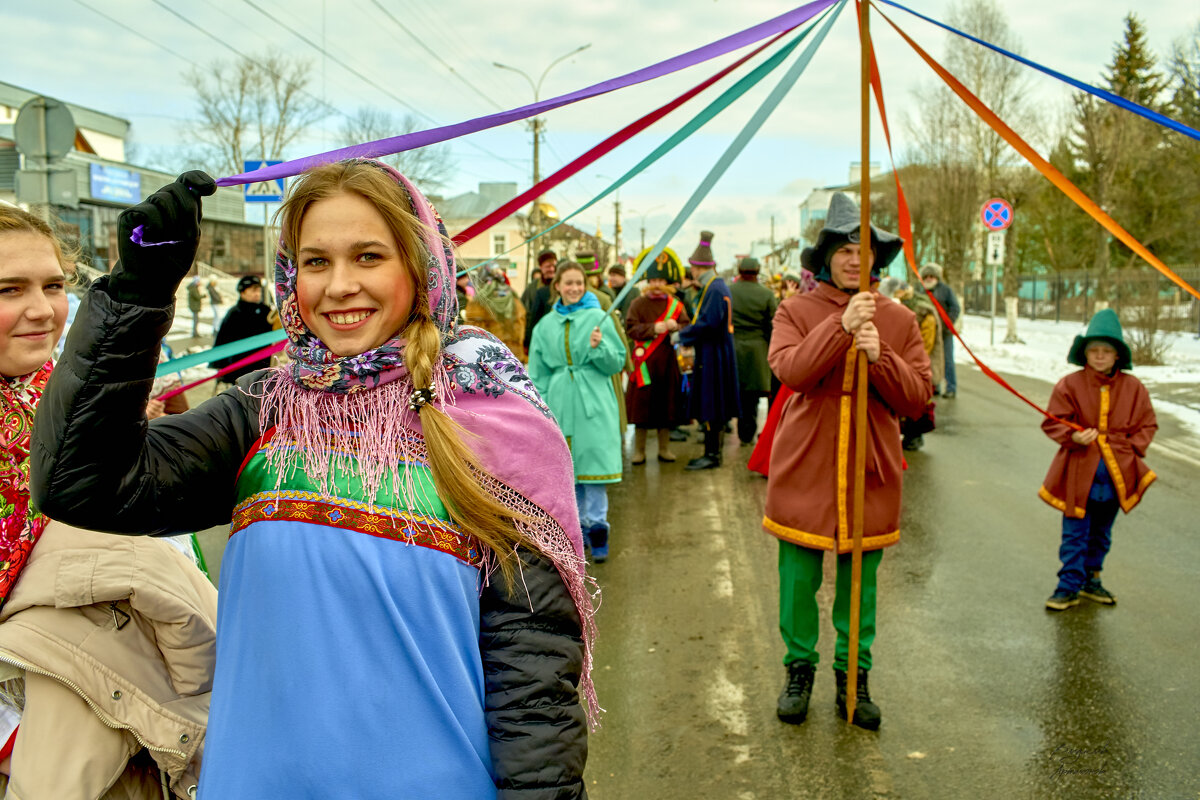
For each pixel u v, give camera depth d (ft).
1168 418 34.71
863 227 10.63
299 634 4.25
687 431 36.81
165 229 3.95
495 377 4.79
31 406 5.55
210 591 6.09
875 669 13.32
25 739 5.23
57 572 5.30
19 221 5.50
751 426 32.30
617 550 19.62
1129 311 57.47
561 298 18.93
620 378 25.30
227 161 134.31
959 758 10.78
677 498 24.44
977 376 51.24
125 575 5.37
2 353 5.38
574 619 4.81
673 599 16.44
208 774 4.31
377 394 4.55
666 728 11.67
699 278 31.45
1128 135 70.95
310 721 4.18
